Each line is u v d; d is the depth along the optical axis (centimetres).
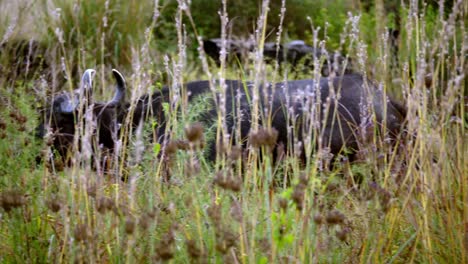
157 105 1594
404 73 1145
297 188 839
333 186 1009
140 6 2403
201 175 973
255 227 885
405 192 1043
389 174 1052
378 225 991
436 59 1797
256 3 2691
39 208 1002
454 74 1100
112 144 1571
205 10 2681
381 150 1112
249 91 1547
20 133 1055
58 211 927
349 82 1541
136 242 938
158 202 977
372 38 2227
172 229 871
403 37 2052
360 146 1135
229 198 945
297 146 984
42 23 2256
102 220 936
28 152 1056
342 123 1497
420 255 1012
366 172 1062
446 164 1059
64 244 902
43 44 2203
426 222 980
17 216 935
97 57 2250
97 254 892
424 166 1036
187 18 2677
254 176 962
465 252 976
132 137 1252
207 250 861
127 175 1124
